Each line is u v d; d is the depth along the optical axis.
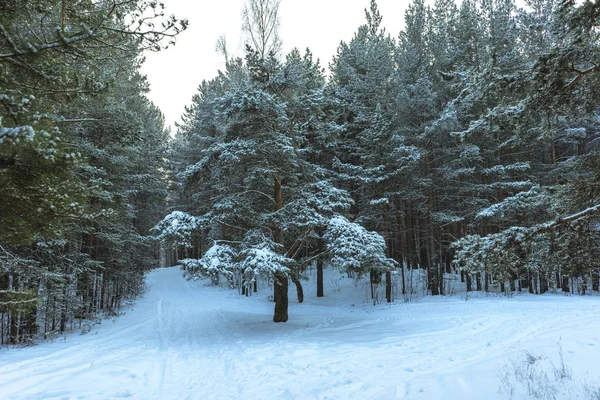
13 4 3.99
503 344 9.98
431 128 22.83
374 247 14.73
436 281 24.55
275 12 17.06
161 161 36.84
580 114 6.23
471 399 5.93
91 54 4.28
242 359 10.03
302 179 19.22
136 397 7.15
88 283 18.58
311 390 7.06
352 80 29.77
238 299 29.22
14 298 4.92
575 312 14.42
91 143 15.46
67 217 4.08
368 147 26.11
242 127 17.00
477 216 21.41
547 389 5.88
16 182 3.45
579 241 6.01
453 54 27.05
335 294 27.89
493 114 6.43
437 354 9.45
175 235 14.54
